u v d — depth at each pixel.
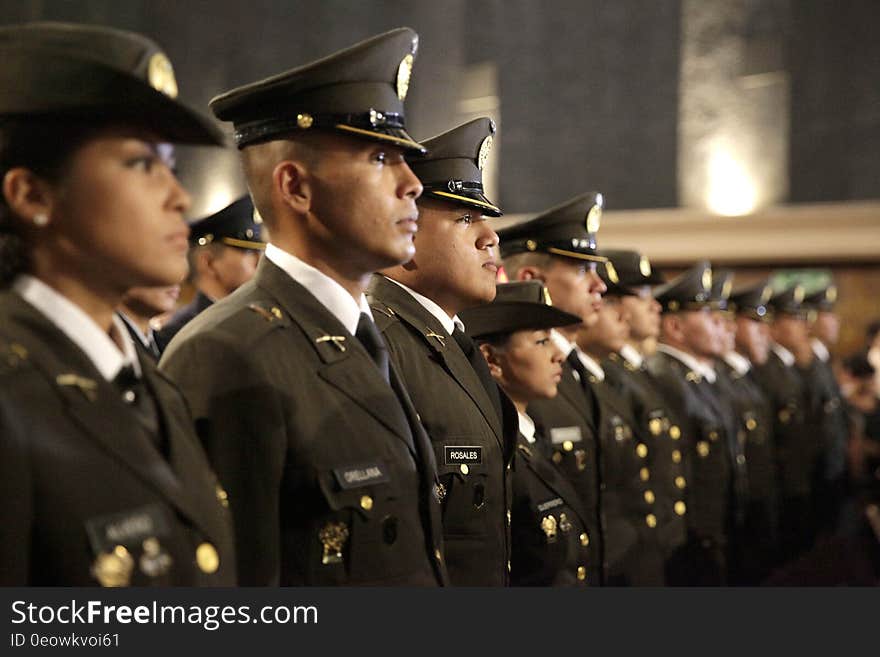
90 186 0.98
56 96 0.96
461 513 1.75
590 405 2.77
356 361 1.40
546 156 8.17
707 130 7.89
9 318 0.96
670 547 3.25
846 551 5.58
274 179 1.43
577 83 8.09
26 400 0.92
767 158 7.76
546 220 2.69
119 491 0.96
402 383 1.63
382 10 8.08
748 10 7.78
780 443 5.64
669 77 7.95
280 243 1.46
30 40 0.99
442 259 1.86
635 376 3.41
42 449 0.91
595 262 2.72
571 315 2.21
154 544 0.97
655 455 3.26
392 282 1.89
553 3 8.10
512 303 2.24
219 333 1.32
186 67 8.12
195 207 7.02
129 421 1.00
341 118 1.38
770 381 5.68
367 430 1.36
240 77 8.10
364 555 1.32
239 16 8.08
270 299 1.41
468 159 1.88
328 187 1.40
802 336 6.39
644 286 3.50
